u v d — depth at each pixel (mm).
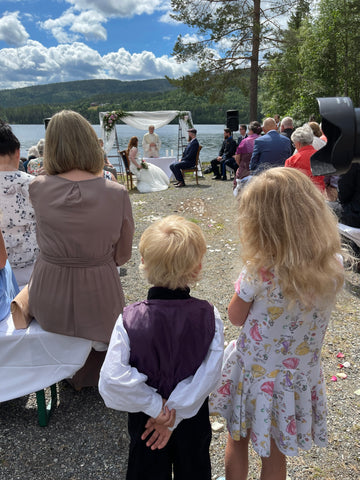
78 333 1909
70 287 1834
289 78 24047
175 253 1212
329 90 24078
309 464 1876
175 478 1406
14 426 2133
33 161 5086
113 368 1176
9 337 1917
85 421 2172
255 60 15891
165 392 1233
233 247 5125
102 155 1901
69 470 1844
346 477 1805
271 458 1472
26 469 1848
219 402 1498
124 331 1242
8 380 1970
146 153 11922
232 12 14734
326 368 2604
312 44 24422
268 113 31188
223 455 1949
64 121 1761
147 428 1256
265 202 1189
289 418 1331
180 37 15641
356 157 1017
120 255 2045
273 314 1263
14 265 2543
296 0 14969
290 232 1151
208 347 1281
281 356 1312
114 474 1821
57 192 1737
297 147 4508
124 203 1885
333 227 1220
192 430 1343
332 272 1202
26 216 2504
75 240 1767
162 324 1232
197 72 16281
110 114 11828
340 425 2113
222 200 8125
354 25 23500
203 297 3727
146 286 4027
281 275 1187
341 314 3266
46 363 1975
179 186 10281
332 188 4891
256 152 5582
